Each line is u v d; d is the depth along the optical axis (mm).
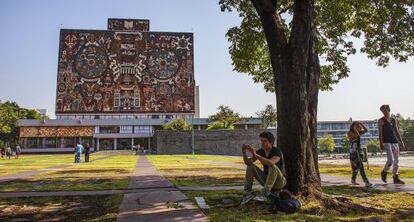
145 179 11992
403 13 11125
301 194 6363
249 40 12172
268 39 7129
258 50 12852
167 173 14898
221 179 11734
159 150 67875
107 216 5621
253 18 12133
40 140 100625
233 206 6203
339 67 12836
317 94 7340
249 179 6352
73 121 102875
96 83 93062
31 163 30406
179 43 98000
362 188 8703
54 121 101750
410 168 15203
